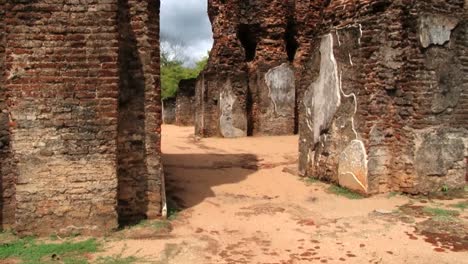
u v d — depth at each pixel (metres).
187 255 4.83
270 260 4.73
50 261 4.58
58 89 5.28
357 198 7.22
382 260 4.70
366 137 7.30
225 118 16.45
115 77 5.40
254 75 16.91
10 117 5.22
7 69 5.22
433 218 6.04
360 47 7.39
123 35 5.85
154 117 6.03
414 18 7.07
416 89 7.07
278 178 8.93
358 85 7.43
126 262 4.60
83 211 5.40
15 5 5.17
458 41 7.30
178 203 6.88
